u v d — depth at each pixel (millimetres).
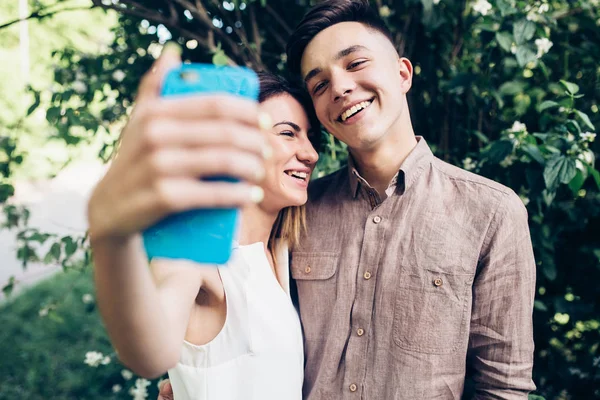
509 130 1915
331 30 1427
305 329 1527
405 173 1460
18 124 2928
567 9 2242
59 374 4039
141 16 2219
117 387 2953
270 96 1495
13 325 4949
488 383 1414
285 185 1484
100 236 498
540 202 1900
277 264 1582
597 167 2102
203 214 601
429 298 1382
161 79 494
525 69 2256
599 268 2137
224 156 438
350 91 1397
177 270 1110
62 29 3949
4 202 2752
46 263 2443
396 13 2311
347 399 1424
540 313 2215
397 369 1380
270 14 2541
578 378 2203
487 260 1383
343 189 1612
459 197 1441
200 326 1301
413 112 2377
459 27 2301
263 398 1307
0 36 5254
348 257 1499
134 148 439
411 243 1427
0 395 3783
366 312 1439
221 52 2062
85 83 2709
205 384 1271
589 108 2205
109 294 628
